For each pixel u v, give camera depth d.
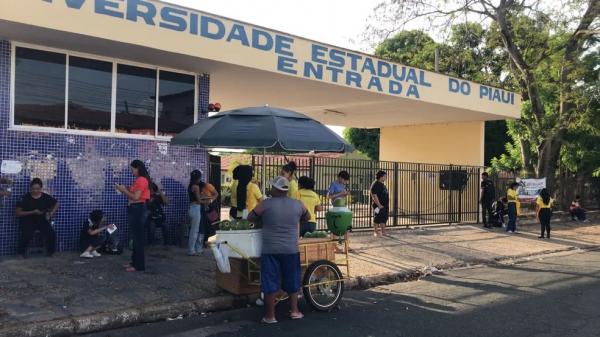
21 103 9.20
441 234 15.02
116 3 9.04
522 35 21.38
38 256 9.07
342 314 6.80
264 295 6.35
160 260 9.23
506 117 18.25
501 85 22.78
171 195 10.94
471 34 22.52
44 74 9.44
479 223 18.25
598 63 21.83
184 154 11.16
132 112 10.52
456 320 6.55
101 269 8.34
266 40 11.30
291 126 7.16
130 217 8.37
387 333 5.97
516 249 13.01
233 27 10.67
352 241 12.84
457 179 18.22
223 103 16.61
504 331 6.09
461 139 19.75
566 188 22.97
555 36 21.02
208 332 5.96
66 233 9.58
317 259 7.04
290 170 8.88
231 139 6.96
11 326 5.57
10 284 7.25
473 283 9.01
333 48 12.77
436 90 15.65
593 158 23.02
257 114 7.33
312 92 14.12
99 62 10.08
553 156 21.89
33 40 9.08
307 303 7.09
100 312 6.19
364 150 35.50
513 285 8.83
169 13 9.70
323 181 14.41
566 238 15.60
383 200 13.76
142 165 8.44
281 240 6.31
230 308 7.09
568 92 20.36
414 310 7.05
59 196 9.52
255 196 9.09
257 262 6.80
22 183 9.15
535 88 20.62
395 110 17.31
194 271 8.48
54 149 9.48
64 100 9.66
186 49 9.95
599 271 10.30
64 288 7.16
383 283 9.02
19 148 9.12
